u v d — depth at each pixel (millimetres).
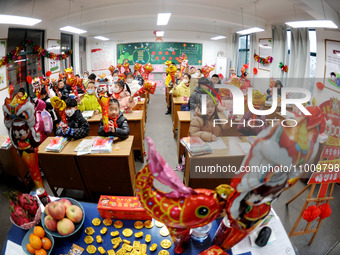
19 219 1878
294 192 3459
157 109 7750
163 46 10742
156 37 10648
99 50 10867
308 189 3504
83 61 10758
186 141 2896
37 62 6684
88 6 6863
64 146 3029
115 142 3154
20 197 1911
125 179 3023
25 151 2186
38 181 2311
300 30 6020
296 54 6207
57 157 2902
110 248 1816
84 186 3137
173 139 5289
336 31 4281
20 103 2002
